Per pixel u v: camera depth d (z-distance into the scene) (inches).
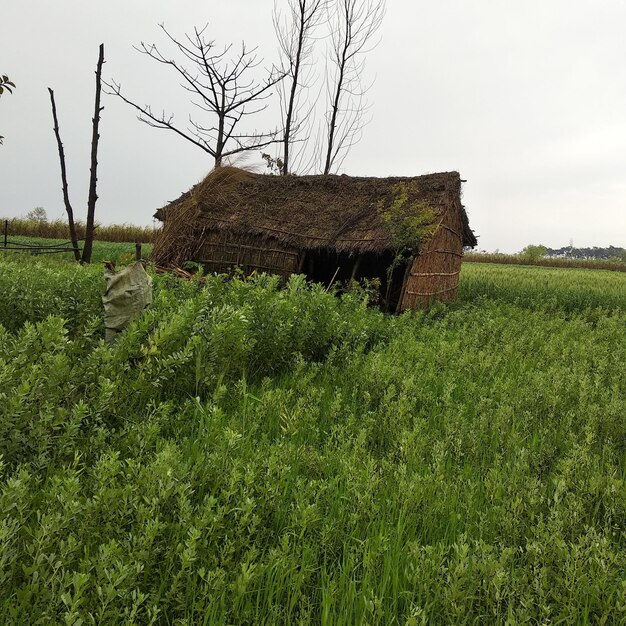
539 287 928.9
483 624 121.3
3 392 165.5
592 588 124.3
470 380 314.0
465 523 152.9
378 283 597.9
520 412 253.1
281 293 346.6
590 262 2689.5
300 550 134.5
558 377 292.8
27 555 111.2
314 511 137.0
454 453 205.8
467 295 844.6
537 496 160.6
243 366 269.7
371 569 126.3
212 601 108.3
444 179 685.9
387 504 158.6
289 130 1226.6
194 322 257.4
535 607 124.6
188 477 147.8
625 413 239.1
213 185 702.5
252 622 113.0
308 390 250.8
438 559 127.4
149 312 247.6
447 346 360.2
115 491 124.5
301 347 313.4
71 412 178.7
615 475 187.8
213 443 175.8
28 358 196.9
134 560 111.3
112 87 953.5
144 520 121.7
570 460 180.9
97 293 333.7
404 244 588.4
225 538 125.6
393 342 383.2
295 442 203.3
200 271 411.8
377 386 270.5
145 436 167.6
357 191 708.0
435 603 120.8
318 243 622.8
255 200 722.2
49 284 352.2
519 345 410.9
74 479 119.3
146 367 207.2
